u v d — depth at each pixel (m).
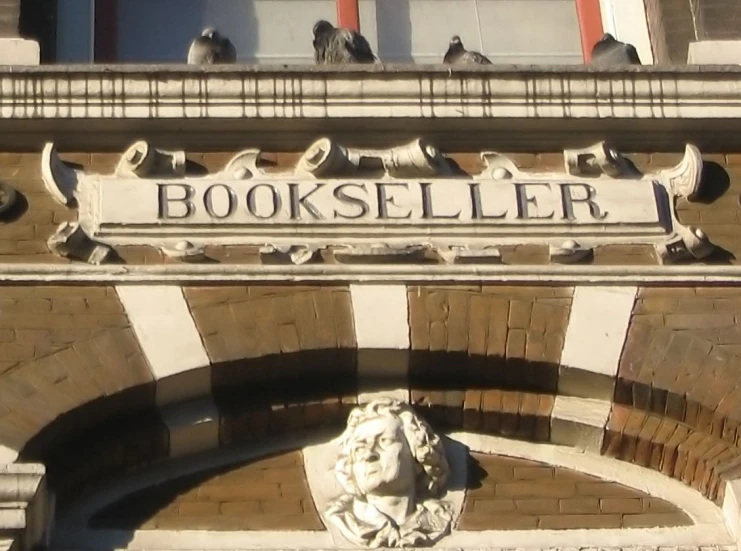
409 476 14.25
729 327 14.81
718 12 16.59
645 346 14.70
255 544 14.04
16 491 13.55
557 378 14.66
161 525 14.12
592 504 14.40
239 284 14.79
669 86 15.60
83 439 14.27
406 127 15.45
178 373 14.35
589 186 15.40
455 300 14.81
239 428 14.52
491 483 14.43
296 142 15.45
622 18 17.31
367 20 17.42
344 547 14.00
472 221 15.18
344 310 14.71
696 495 14.50
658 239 15.23
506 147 15.55
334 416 14.66
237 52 17.20
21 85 15.27
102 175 15.24
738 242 15.28
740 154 15.68
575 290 14.94
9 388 14.16
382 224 15.12
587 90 15.54
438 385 14.72
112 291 14.70
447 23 17.47
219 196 15.14
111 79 15.32
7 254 14.85
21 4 16.22
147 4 17.27
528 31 17.50
